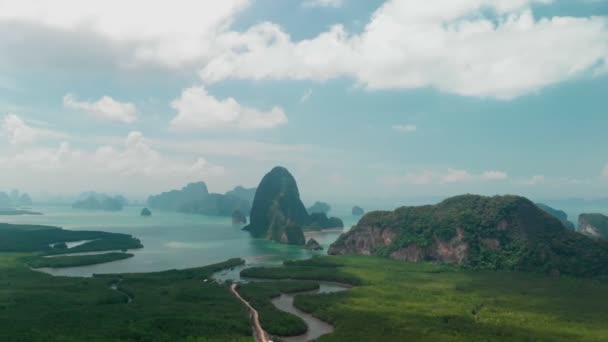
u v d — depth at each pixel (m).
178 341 167.12
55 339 160.75
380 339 172.00
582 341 170.25
